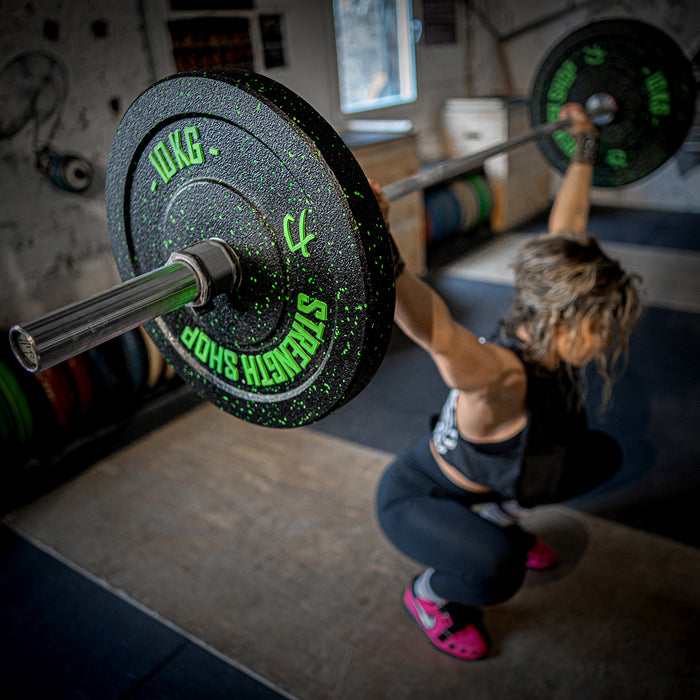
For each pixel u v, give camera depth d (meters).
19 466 2.11
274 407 0.68
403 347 2.94
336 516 1.89
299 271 0.58
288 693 1.38
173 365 0.77
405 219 3.51
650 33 1.55
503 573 1.18
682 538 1.70
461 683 1.36
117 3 2.39
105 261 2.55
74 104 2.33
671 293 3.24
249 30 2.99
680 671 1.34
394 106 4.09
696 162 4.55
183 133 0.60
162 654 1.49
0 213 2.20
